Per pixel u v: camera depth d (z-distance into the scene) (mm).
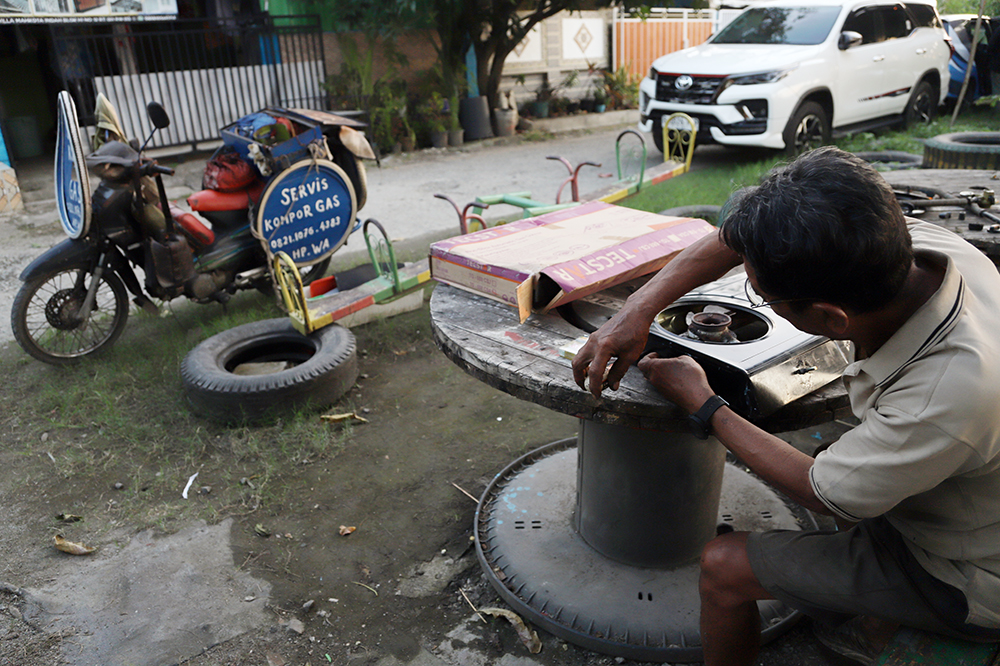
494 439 3295
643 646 2043
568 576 2303
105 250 4016
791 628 2152
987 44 9477
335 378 3535
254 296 5070
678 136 7551
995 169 4777
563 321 1971
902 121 9148
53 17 8055
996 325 1167
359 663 2107
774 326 1727
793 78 7473
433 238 6363
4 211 7656
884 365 1201
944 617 1312
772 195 1141
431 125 10898
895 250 1098
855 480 1185
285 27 9711
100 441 3334
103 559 2561
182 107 9102
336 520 2756
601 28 13883
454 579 2430
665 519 2238
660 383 1506
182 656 2131
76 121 3574
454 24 10836
